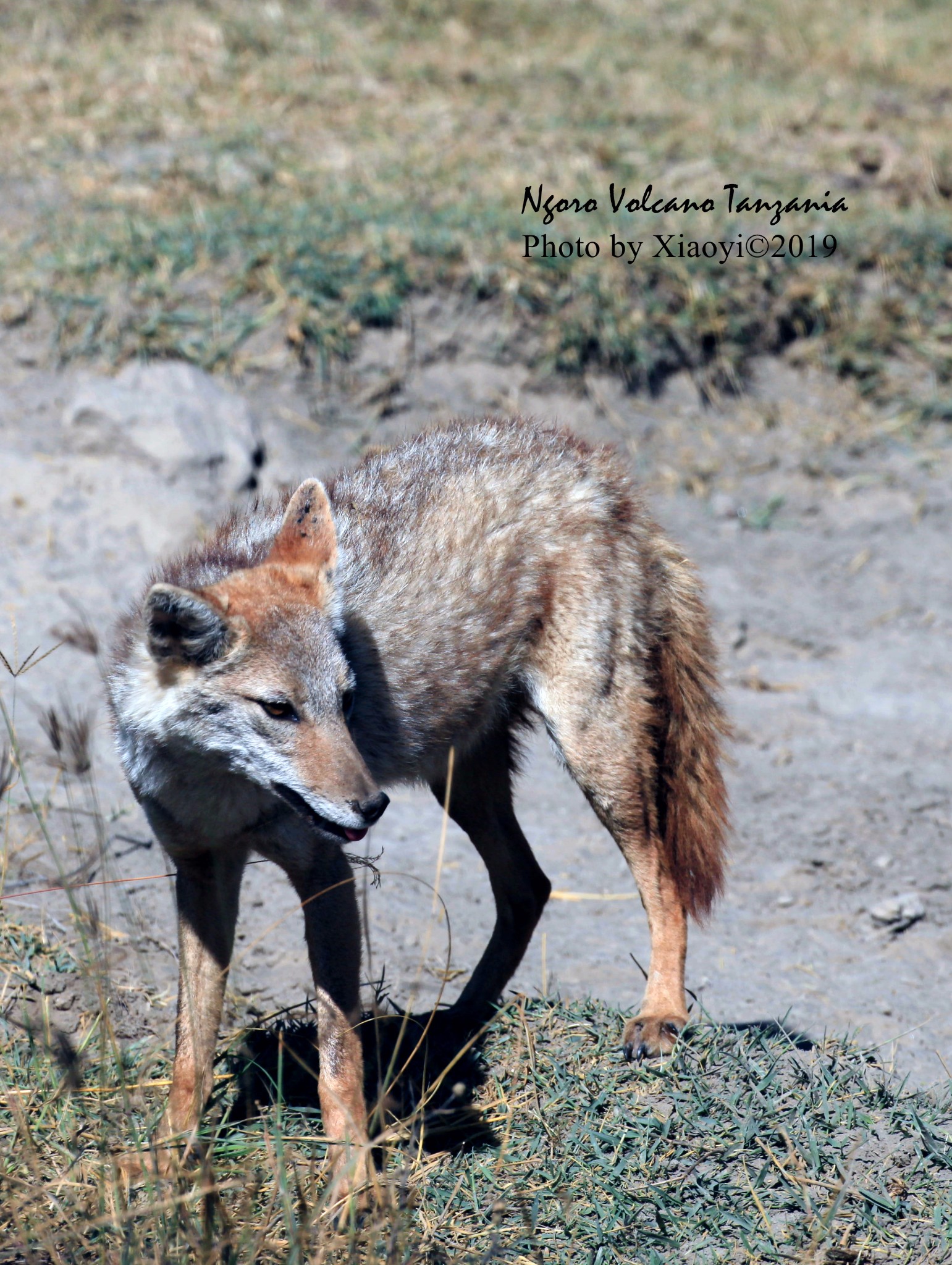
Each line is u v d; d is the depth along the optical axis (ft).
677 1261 20.02
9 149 59.36
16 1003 24.84
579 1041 25.30
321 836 21.94
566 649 26.37
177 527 44.62
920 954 31.48
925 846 35.99
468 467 26.73
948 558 52.13
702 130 67.51
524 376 54.49
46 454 46.24
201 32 71.46
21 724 35.55
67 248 53.26
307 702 20.94
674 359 56.44
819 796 38.47
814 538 52.60
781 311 58.08
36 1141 21.02
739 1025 26.94
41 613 40.32
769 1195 21.36
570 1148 22.21
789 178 63.21
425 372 53.67
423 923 31.04
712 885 27.09
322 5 77.25
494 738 27.73
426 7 78.74
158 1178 18.92
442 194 59.00
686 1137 22.52
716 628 47.09
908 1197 21.45
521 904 27.25
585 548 26.63
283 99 66.49
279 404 51.08
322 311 52.75
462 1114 23.36
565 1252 20.06
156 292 51.83
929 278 60.18
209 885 22.62
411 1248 19.34
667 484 53.21
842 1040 26.37
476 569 25.49
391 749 24.77
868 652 47.57
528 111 68.13
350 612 23.98
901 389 57.82
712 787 27.68
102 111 63.10
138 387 47.67
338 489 26.58
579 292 54.95
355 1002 21.67
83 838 31.60
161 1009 25.62
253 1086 23.73
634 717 26.68
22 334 50.29
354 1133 20.45
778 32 83.15
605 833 37.37
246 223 54.95
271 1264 18.53
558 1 83.25
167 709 21.31
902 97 74.79
